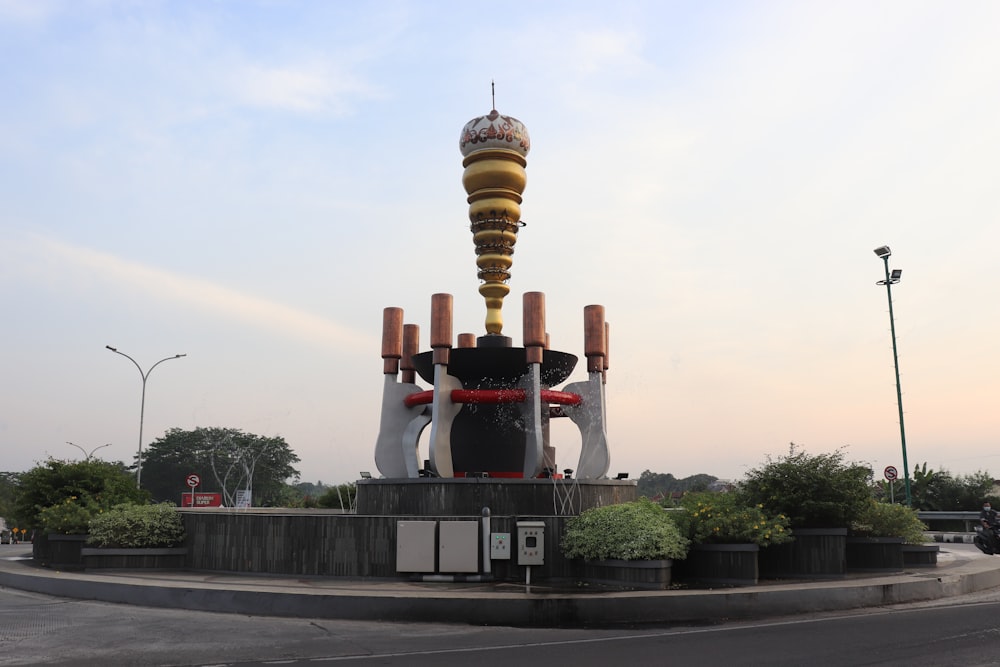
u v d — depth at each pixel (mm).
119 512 21359
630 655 10891
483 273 24578
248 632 13078
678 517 17609
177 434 91062
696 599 14492
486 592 15422
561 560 18031
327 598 14742
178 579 18109
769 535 16703
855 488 18156
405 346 26047
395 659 10805
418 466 23453
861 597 15406
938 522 42344
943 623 13078
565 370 24297
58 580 18078
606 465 22406
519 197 24703
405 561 17703
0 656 11133
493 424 22750
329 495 35500
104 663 10680
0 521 50406
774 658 10430
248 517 19516
